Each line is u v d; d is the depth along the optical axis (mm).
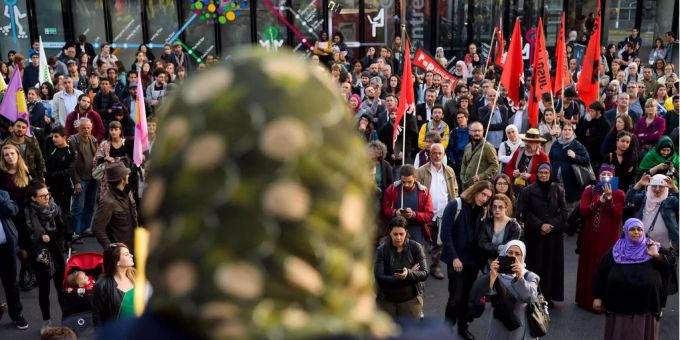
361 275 478
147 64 13555
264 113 445
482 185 5863
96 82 12867
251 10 18000
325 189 453
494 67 15344
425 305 6996
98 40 17875
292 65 473
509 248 5055
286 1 17969
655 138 9812
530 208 6582
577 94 11930
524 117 10578
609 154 9023
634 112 10953
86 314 5121
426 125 9758
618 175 8945
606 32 18625
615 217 6562
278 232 442
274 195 440
